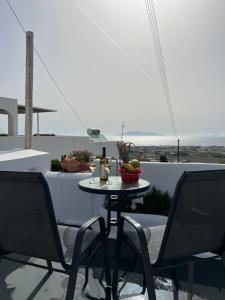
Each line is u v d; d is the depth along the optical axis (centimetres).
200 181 156
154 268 171
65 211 379
